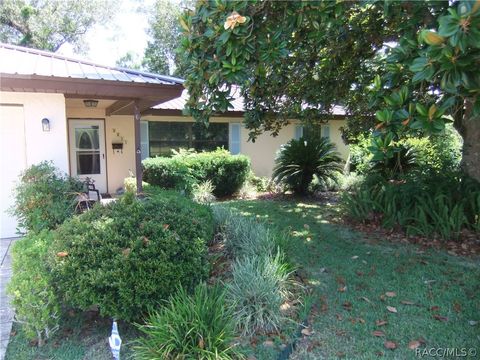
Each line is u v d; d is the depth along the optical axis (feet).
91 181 27.91
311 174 34.32
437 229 19.53
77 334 10.64
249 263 12.05
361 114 26.96
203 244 11.58
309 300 12.19
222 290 11.09
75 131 33.30
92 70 22.07
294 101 25.23
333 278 14.60
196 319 9.07
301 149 33.68
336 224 23.61
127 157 35.45
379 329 10.85
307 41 18.21
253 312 10.68
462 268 15.62
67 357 9.57
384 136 9.80
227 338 9.11
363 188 24.82
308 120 27.99
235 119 41.65
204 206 18.01
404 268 15.66
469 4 7.11
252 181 39.17
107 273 9.88
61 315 10.66
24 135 20.61
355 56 21.01
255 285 11.09
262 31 13.12
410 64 9.43
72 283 10.07
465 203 19.81
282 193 36.06
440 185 21.13
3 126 20.26
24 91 19.79
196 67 13.89
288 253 15.12
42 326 9.79
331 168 34.65
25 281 9.89
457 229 18.95
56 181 19.04
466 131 22.20
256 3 12.14
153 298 10.28
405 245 18.95
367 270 15.48
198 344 8.84
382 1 10.75
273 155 44.32
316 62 22.06
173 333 8.83
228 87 14.61
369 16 17.28
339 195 33.99
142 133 36.88
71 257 10.30
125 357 9.54
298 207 29.50
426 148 34.14
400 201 21.67
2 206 20.56
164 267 10.22
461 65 7.80
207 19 12.43
